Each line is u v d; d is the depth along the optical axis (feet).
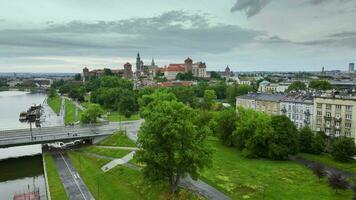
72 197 235.81
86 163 320.70
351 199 213.66
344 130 376.48
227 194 224.94
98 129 446.60
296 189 233.76
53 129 442.91
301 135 343.05
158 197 220.23
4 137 387.75
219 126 377.71
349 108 369.91
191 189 232.32
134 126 475.31
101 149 368.89
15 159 370.32
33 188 276.82
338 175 232.32
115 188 247.50
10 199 252.83
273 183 246.27
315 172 257.34
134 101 640.17
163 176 211.41
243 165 294.87
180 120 205.67
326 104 394.11
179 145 205.87
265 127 324.80
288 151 312.91
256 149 325.42
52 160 337.52
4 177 308.19
